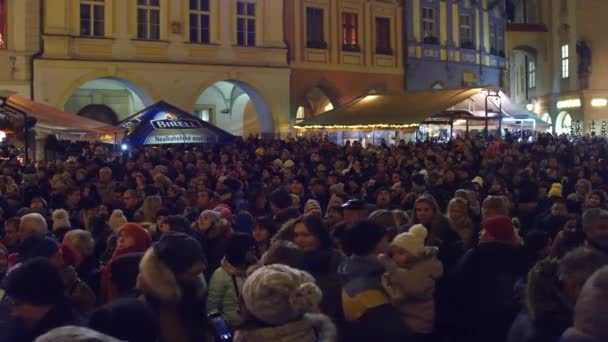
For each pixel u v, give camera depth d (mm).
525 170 15945
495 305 5984
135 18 33469
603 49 57562
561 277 4270
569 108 57500
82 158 19750
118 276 5793
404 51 42719
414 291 5629
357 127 31734
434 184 14375
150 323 3988
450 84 45125
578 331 3188
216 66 35375
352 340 4992
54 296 4246
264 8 37062
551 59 59250
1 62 30875
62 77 31609
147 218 9992
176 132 23562
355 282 5117
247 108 41531
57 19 31625
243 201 12562
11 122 20562
